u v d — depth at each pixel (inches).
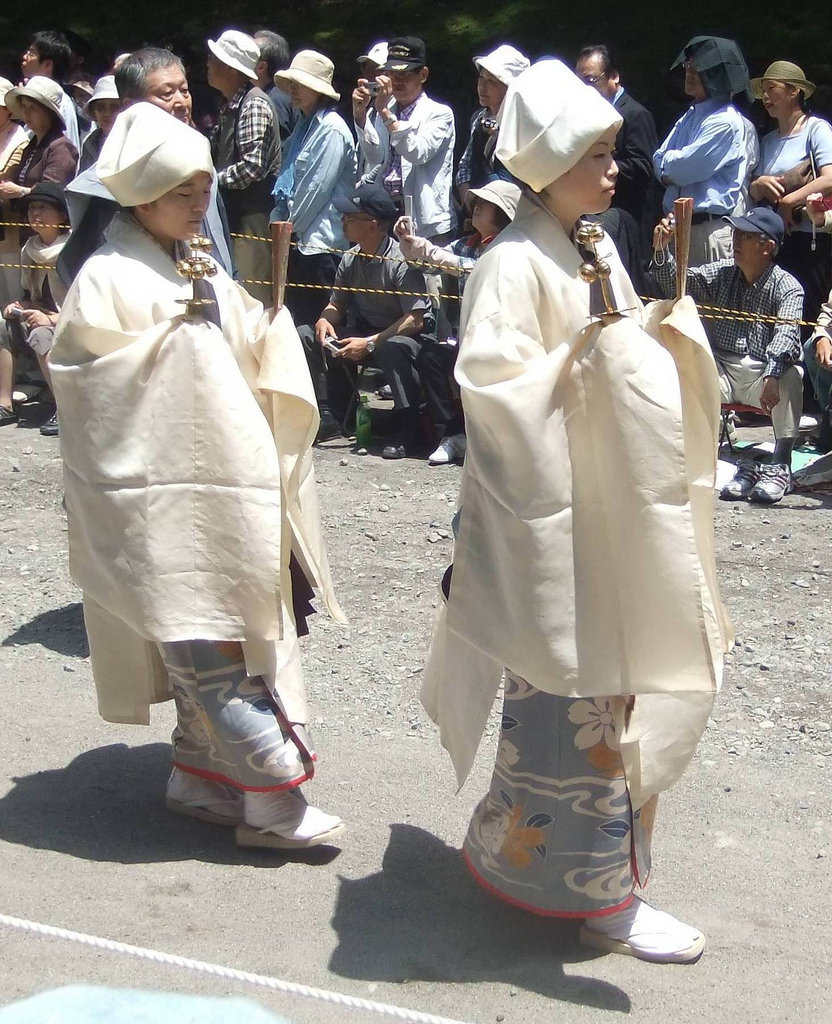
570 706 120.0
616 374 111.8
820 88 433.7
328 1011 118.4
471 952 127.9
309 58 328.5
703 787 160.9
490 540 117.6
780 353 268.8
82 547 138.2
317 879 141.2
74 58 368.2
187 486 132.4
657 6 467.5
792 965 126.1
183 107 172.7
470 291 119.2
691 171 295.3
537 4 485.7
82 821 153.3
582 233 116.0
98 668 149.4
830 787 161.0
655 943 126.0
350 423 325.4
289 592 142.4
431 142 320.8
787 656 198.2
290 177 330.0
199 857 145.6
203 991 121.0
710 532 125.8
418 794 159.6
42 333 330.6
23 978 122.6
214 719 139.3
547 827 123.0
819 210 278.8
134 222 138.6
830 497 270.7
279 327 140.6
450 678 127.3
